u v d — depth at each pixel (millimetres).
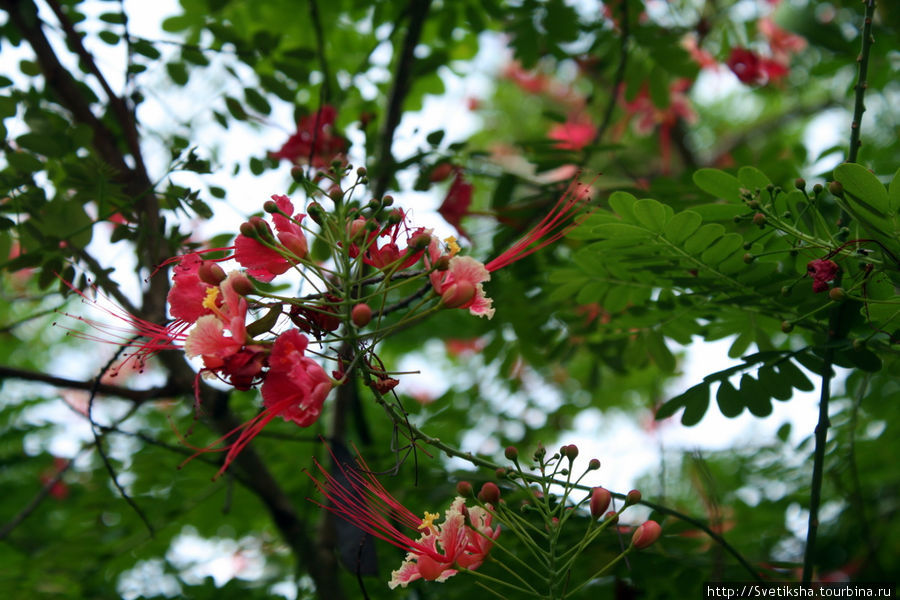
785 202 2730
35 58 3988
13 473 5496
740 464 5566
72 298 3605
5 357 7387
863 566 4566
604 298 3547
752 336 3453
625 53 4613
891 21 4742
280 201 2277
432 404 5340
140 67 3988
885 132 6277
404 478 3949
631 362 3959
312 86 5047
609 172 5281
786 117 8383
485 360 5004
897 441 4684
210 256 3535
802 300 2906
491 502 2328
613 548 3336
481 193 5707
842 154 4566
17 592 4496
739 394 2900
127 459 4898
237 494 4797
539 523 3219
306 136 4207
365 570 2906
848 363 2768
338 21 5289
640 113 6500
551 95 8969
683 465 5809
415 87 5500
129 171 3883
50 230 3518
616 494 2734
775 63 6117
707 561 3428
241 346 2029
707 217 2943
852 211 2391
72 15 3949
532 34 4902
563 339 4742
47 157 3451
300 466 4641
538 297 4516
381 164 4125
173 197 3365
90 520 4703
